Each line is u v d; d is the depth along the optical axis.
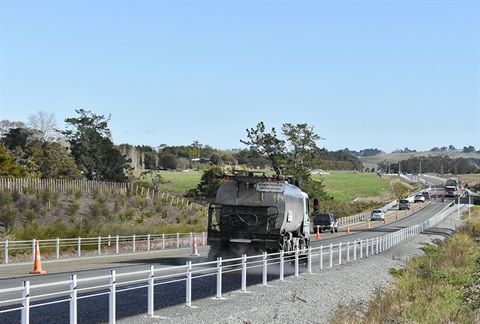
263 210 24.38
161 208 58.88
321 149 96.88
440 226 75.75
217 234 24.66
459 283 28.34
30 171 72.50
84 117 86.00
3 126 120.94
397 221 91.25
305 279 23.42
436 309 20.33
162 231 47.06
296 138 94.81
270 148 95.00
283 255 23.19
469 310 21.08
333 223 66.44
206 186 85.50
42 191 49.09
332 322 16.17
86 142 84.44
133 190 61.31
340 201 123.38
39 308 15.38
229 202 24.59
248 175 24.77
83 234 39.28
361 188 167.75
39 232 36.72
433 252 43.06
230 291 19.16
